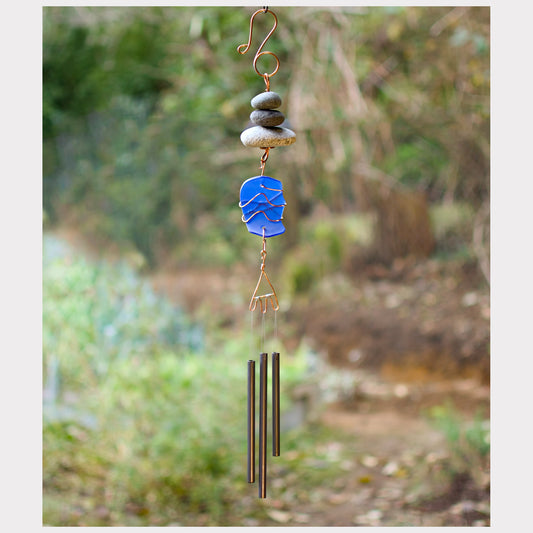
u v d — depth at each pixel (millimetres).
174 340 5637
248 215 2445
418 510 4246
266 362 2379
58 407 4770
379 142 5852
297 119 5543
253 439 2379
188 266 6406
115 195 6328
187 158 6355
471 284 6238
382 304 6395
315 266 6516
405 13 5344
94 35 6141
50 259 5742
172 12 5887
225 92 5902
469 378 5992
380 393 5910
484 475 4547
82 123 6344
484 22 5355
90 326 5039
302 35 5422
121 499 4086
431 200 6266
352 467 4754
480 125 5801
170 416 4492
